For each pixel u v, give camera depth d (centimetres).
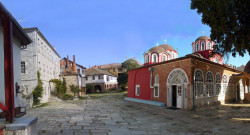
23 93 1612
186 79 1245
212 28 739
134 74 2088
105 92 4375
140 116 1035
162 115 1069
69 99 2466
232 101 1825
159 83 1543
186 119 947
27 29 1784
